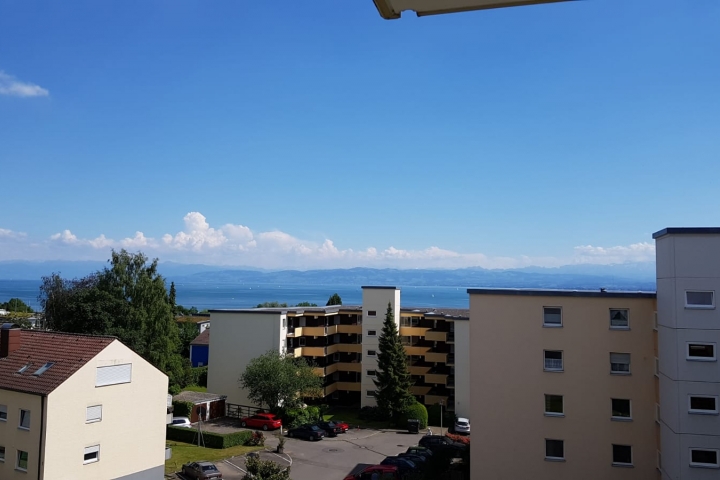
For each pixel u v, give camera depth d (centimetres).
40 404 3030
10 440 3122
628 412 2802
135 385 3512
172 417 5353
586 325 2866
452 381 6369
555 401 2886
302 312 6700
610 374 2820
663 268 2611
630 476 2756
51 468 3011
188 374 7169
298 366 5956
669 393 2520
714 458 2394
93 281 7069
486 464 2912
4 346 3603
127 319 6169
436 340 6650
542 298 2922
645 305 2805
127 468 3434
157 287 6406
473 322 3000
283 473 3188
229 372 6328
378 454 4606
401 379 6031
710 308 2436
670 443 2506
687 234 2484
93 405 3256
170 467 4072
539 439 2873
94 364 3275
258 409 6044
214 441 4719
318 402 6625
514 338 2942
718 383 2403
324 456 4503
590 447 2812
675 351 2469
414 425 5588
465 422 5453
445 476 3778
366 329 6712
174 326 6638
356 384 6900
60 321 6294
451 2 484
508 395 2923
